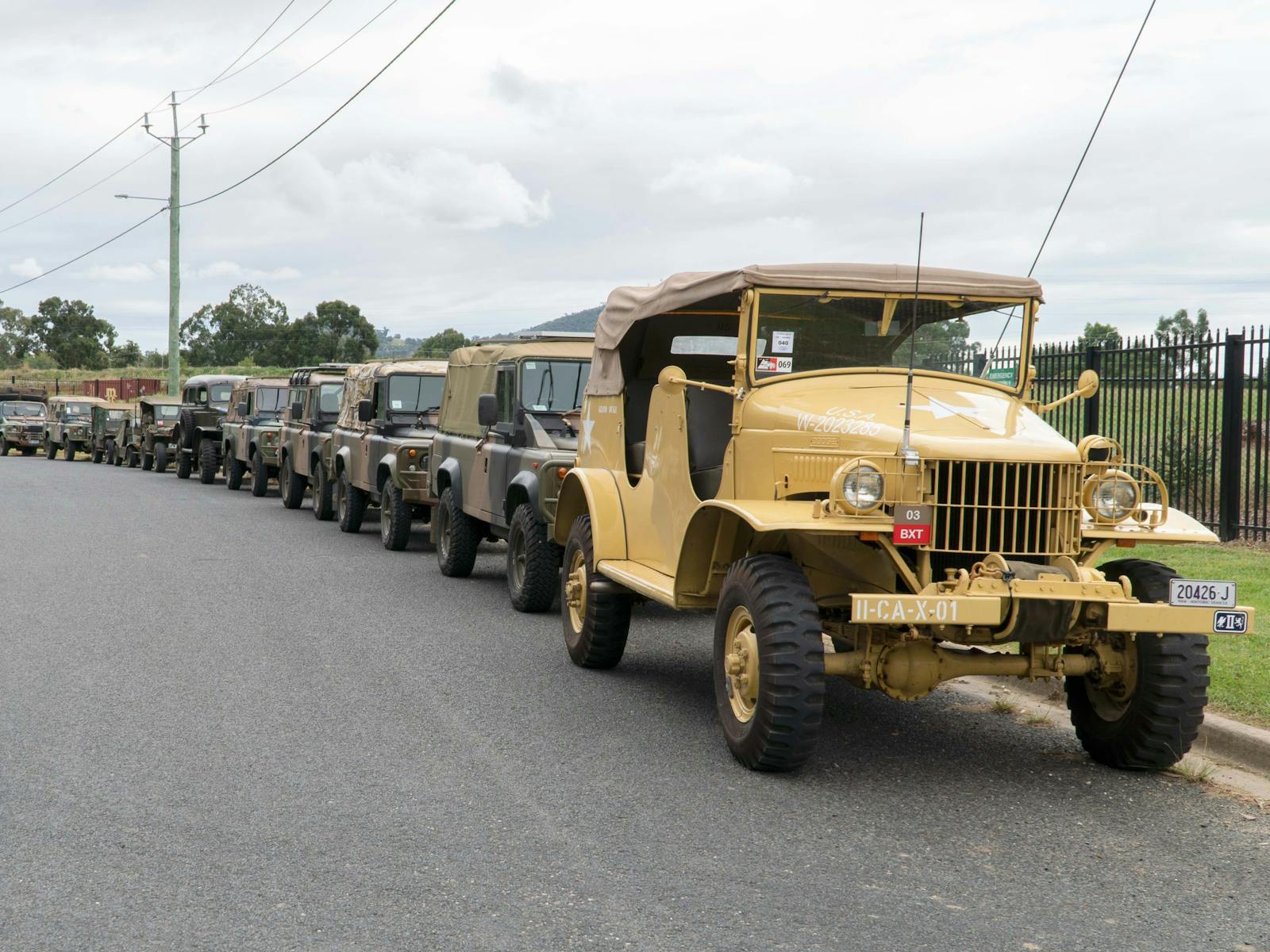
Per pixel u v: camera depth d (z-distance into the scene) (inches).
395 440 617.6
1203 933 173.6
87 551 605.6
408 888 185.0
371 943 165.0
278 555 598.9
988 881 192.4
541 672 345.4
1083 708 264.7
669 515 310.8
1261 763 257.3
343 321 3604.8
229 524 740.0
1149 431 557.9
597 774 247.0
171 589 485.4
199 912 175.3
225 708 296.5
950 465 237.5
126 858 196.1
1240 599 391.9
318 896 181.2
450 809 223.3
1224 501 521.7
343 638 390.3
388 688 322.0
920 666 249.3
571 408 468.8
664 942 166.7
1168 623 235.1
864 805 229.9
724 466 283.7
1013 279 289.9
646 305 335.0
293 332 3656.5
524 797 231.1
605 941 166.7
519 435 454.9
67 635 386.6
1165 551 494.0
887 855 203.3
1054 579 232.4
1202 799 237.6
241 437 989.8
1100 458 252.8
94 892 182.2
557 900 180.9
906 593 252.5
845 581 262.5
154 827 211.0
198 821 214.5
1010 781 247.6
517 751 263.4
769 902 181.8
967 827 218.5
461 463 519.5
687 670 353.4
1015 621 233.3
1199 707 244.2
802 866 197.5
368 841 205.6
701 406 316.8
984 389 289.4
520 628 411.5
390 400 648.4
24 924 170.2
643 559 329.1
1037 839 212.8
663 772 249.3
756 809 226.2
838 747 271.7
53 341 4490.7
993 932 172.6
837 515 235.8
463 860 197.3
